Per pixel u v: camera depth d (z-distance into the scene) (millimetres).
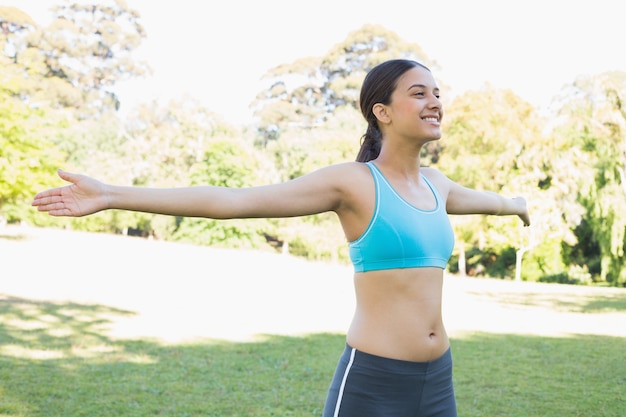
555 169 23766
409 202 2160
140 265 19766
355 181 2137
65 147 32500
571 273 24516
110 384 5957
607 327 10930
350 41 39969
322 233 29078
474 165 25438
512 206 2807
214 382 6199
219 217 2018
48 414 4930
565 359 7793
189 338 8773
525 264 25578
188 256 23703
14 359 6883
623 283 22828
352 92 38875
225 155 30125
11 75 21641
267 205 2055
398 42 39344
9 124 20234
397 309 2115
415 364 2107
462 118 26328
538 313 13055
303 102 41188
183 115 35812
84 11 42500
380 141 2312
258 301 13547
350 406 2117
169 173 33875
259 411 5203
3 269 16438
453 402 2217
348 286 17719
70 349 7590
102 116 38594
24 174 20438
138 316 10609
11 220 32562
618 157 22625
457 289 18844
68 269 17406
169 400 5477
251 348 8156
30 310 10617
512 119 25547
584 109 24656
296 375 6586
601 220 22812
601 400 5789
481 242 25062
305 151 32156
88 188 1909
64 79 40562
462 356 7953
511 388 6227
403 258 2109
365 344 2123
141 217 31688
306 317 11383
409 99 2164
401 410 2107
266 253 28891
